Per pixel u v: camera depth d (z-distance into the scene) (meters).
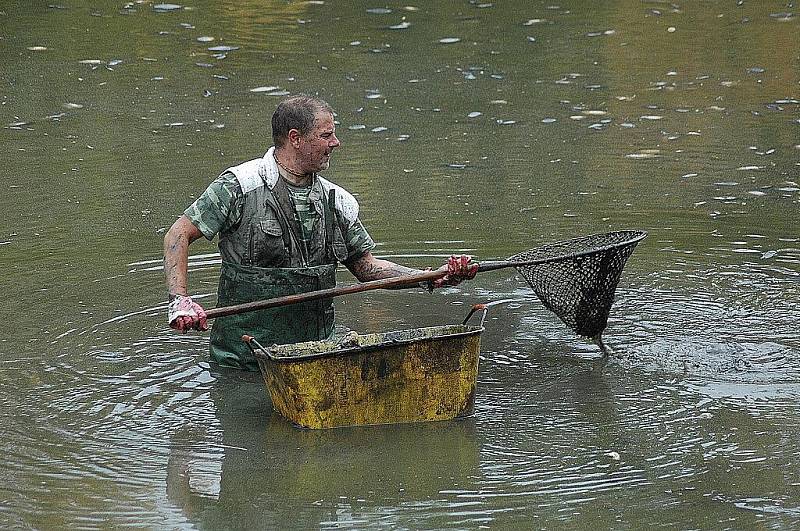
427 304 14.37
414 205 18.05
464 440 10.74
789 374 12.14
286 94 24.75
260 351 11.07
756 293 14.45
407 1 33.72
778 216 17.50
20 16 31.25
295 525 9.22
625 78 26.25
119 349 12.85
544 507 9.47
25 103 23.92
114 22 30.77
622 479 9.96
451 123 22.89
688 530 9.09
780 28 30.64
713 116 23.36
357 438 10.79
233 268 12.17
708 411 11.30
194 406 11.48
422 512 9.40
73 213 17.67
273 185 12.05
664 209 17.86
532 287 12.34
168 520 9.30
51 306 14.05
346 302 14.42
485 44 29.22
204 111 23.47
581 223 17.23
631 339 13.13
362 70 26.72
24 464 10.20
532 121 23.06
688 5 33.44
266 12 32.22
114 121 22.80
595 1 33.84
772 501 9.55
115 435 10.82
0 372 12.17
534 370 12.39
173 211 17.80
